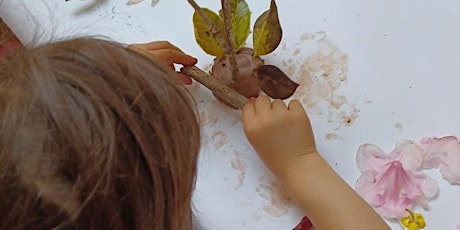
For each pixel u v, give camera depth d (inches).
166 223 21.1
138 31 29.8
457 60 27.6
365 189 26.4
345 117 27.5
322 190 25.5
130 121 19.6
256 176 27.1
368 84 27.8
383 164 26.4
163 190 20.5
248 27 27.0
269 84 27.1
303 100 27.9
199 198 27.0
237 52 27.8
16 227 19.1
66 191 18.9
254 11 29.4
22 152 18.7
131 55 20.8
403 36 28.2
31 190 18.8
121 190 19.6
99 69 19.8
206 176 27.2
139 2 30.1
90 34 28.9
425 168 26.4
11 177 18.8
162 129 20.3
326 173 25.8
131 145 19.6
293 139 26.1
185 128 21.3
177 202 21.2
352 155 27.0
